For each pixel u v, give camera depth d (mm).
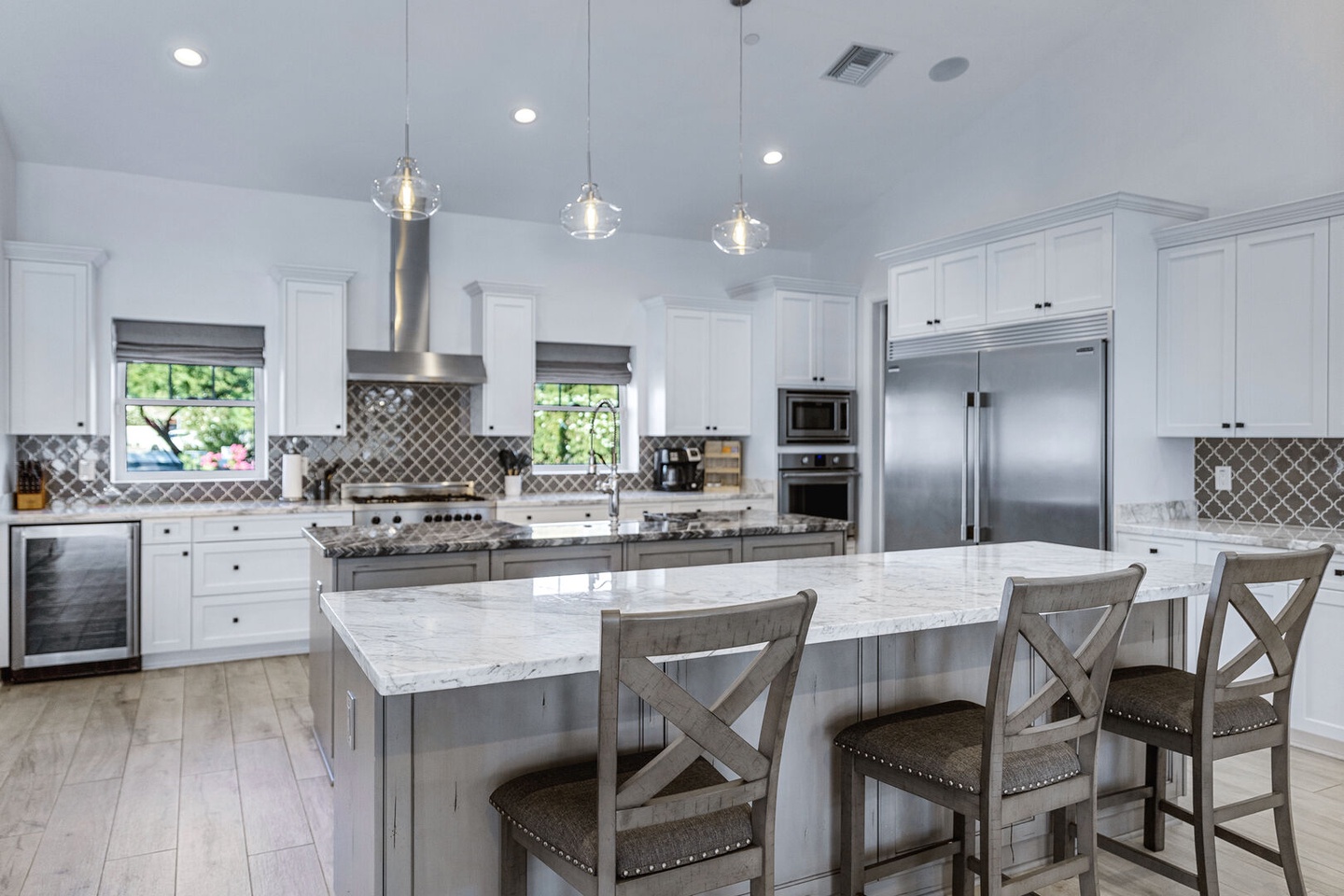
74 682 4430
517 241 6137
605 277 6434
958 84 5094
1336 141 3844
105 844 2691
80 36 3939
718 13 4230
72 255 4695
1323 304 3633
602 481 6422
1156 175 4531
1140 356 4160
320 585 3352
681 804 1532
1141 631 2775
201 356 5277
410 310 5648
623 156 5410
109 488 5129
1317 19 3904
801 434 6289
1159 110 4516
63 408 4715
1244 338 3904
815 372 6383
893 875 2348
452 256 5945
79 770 3275
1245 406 3898
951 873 2434
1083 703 1898
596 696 1923
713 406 6375
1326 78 3875
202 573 4719
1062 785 1906
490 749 1811
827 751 2225
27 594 4383
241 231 5375
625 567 3605
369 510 5117
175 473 5336
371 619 1940
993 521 4543
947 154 5711
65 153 4840
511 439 6152
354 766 1942
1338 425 3580
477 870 1801
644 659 1447
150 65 4164
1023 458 4398
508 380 5762
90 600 4492
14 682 4410
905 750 1956
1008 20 4605
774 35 4438
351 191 5508
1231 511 4285
